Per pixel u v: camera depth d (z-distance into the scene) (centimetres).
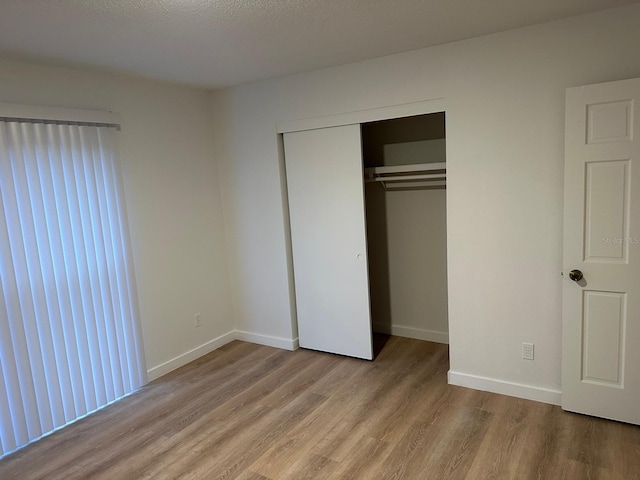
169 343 382
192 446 271
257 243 415
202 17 226
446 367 358
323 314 396
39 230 284
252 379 358
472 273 308
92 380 316
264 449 263
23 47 256
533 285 289
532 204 282
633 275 250
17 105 271
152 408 320
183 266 392
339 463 246
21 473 254
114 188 330
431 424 279
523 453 245
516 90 277
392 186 408
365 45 291
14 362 275
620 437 253
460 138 300
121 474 248
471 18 250
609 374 264
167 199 376
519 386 303
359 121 340
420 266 411
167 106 374
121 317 337
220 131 415
